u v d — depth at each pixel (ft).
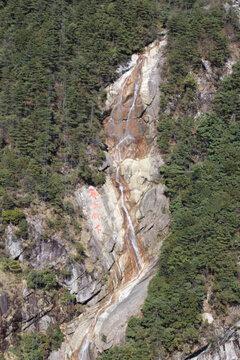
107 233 195.83
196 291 176.14
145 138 220.84
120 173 211.41
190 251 183.42
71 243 185.16
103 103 223.51
